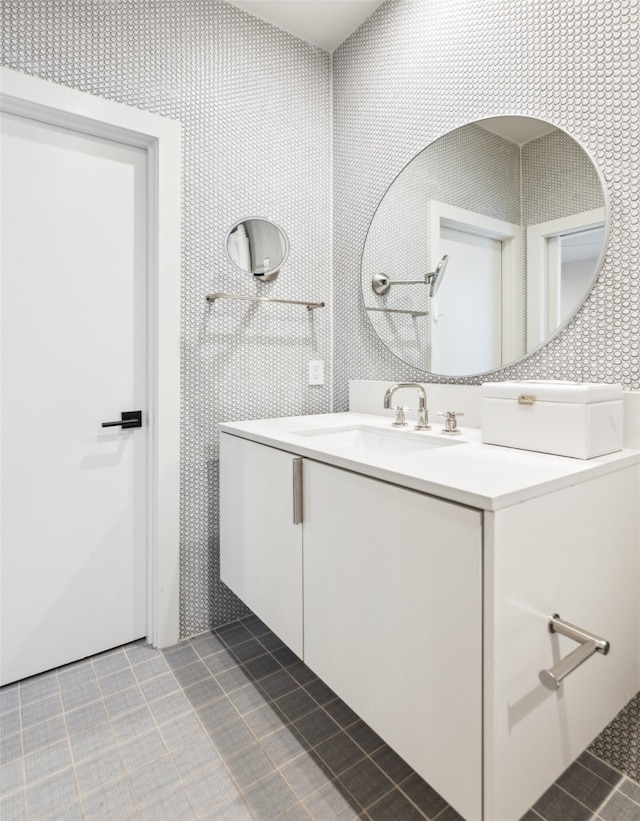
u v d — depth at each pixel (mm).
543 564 765
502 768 699
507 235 1304
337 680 1035
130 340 1568
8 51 1268
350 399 1935
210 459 1693
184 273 1602
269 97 1803
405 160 1649
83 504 1501
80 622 1510
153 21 1514
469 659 713
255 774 1079
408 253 1645
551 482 772
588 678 887
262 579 1355
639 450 1022
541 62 1211
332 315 2029
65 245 1436
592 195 1113
